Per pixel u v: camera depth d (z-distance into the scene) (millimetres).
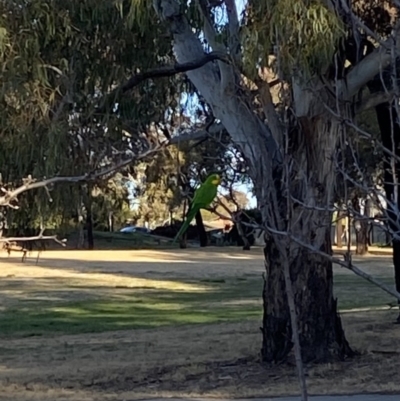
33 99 10672
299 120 11391
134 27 11258
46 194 9102
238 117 11211
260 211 6672
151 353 15867
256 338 16859
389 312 20109
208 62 11641
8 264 45688
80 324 22375
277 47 8617
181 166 9914
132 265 46375
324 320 13109
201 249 60750
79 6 11070
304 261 12852
